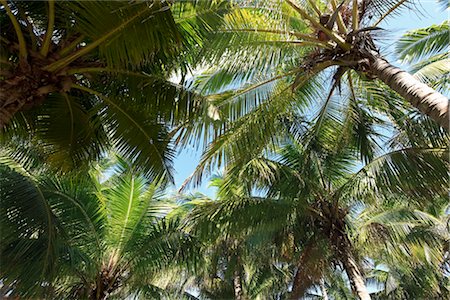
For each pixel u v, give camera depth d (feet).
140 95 20.56
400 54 30.04
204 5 18.76
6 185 20.47
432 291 55.62
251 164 32.81
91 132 22.68
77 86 19.21
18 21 18.69
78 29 17.26
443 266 52.03
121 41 17.06
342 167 36.58
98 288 36.70
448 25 28.71
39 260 20.25
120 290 39.68
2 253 20.07
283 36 24.12
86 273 35.70
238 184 35.47
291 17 24.57
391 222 36.60
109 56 17.54
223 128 21.75
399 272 58.39
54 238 21.24
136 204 37.14
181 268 40.96
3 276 19.89
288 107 29.35
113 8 16.19
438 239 38.55
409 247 38.65
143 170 22.30
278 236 35.14
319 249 34.88
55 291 33.96
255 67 25.16
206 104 19.63
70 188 31.24
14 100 16.79
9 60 18.37
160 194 37.70
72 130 22.43
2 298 20.01
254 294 69.92
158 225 37.06
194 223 33.83
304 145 35.06
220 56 23.20
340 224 35.27
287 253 37.11
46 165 24.91
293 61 26.86
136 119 21.43
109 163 41.75
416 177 25.39
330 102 30.96
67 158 23.07
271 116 27.99
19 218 19.94
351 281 33.88
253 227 31.96
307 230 35.12
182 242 35.81
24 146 25.20
